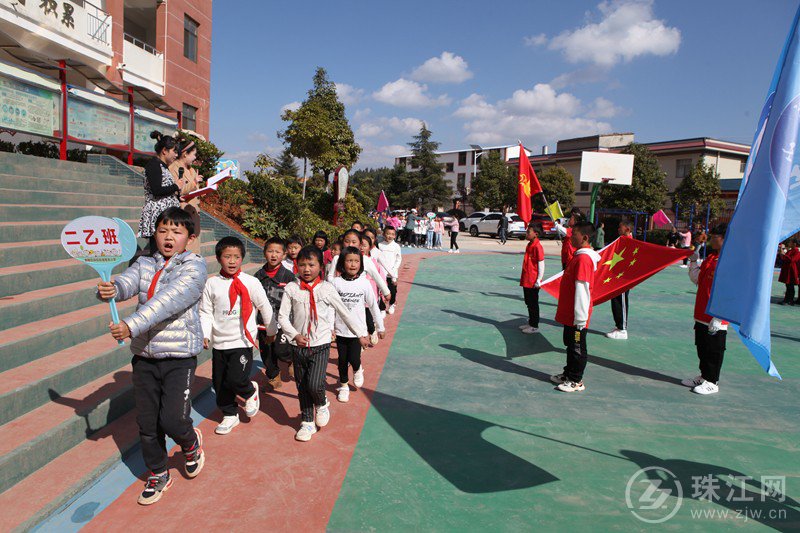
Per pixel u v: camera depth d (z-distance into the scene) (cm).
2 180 645
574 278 491
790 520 294
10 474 283
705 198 2867
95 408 352
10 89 798
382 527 278
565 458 363
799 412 462
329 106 2948
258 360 579
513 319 824
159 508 288
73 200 720
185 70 1936
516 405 462
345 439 385
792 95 279
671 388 518
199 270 297
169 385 294
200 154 1152
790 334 798
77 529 266
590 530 281
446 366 571
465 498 309
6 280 436
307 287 377
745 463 362
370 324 592
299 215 1225
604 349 660
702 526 287
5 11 1184
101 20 1500
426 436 393
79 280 523
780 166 281
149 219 414
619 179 1736
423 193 5628
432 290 1104
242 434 389
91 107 971
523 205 778
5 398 318
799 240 1117
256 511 289
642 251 610
